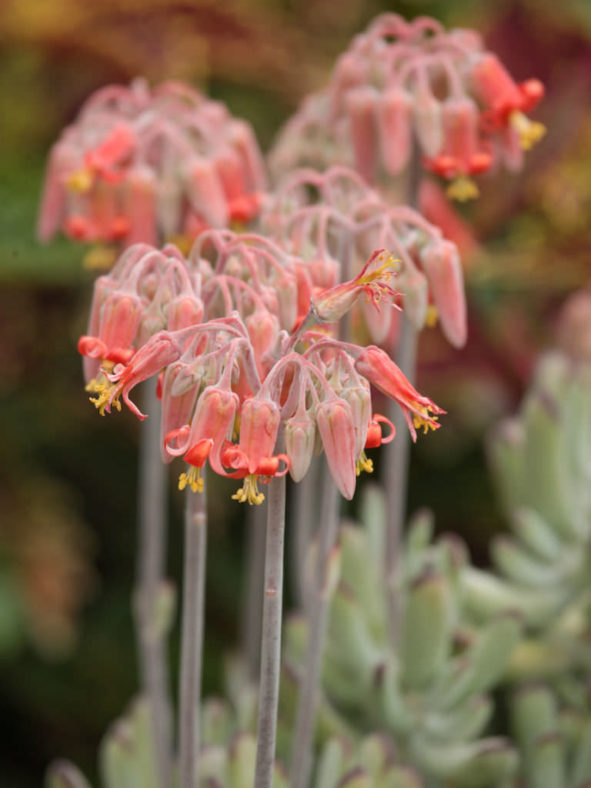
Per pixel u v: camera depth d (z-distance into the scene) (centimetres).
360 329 100
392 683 96
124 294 79
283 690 93
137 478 156
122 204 95
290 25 164
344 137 100
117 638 149
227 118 101
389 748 93
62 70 154
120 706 146
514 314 148
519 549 111
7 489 148
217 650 146
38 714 148
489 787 98
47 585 141
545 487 107
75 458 157
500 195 153
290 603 144
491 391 149
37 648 145
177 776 98
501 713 125
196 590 83
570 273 148
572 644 106
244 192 98
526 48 155
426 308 86
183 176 93
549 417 105
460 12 164
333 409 74
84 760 146
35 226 139
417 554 101
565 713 100
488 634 96
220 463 74
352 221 87
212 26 148
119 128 93
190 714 83
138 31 147
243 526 156
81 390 152
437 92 96
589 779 97
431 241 87
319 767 94
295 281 81
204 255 96
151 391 97
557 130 153
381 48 95
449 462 154
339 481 74
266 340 77
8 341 150
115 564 157
